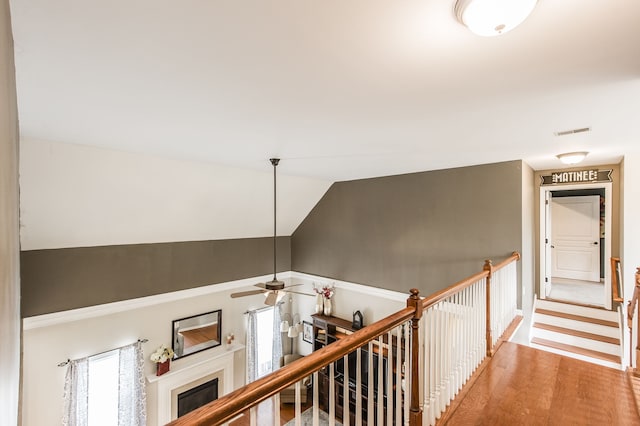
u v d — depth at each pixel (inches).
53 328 164.6
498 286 133.6
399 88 71.8
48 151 122.6
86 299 173.8
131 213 171.8
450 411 86.1
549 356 119.3
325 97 77.4
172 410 200.5
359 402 55.2
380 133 108.9
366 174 206.2
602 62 59.4
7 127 38.2
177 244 210.4
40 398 159.2
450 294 86.9
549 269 215.3
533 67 61.5
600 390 96.6
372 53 56.6
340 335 235.6
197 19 46.5
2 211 34.0
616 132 107.7
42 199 138.2
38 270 159.9
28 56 57.2
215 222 215.9
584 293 216.4
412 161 161.3
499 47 54.1
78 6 43.1
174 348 207.3
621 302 148.9
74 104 81.5
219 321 231.6
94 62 59.9
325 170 188.4
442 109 85.6
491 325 123.6
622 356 150.3
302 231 274.8
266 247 264.8
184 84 70.1
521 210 156.0
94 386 174.2
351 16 45.8
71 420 163.2
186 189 177.6
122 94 75.4
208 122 96.6
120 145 126.0
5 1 34.4
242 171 185.8
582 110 85.7
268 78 67.1
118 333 185.6
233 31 49.8
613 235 177.8
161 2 42.5
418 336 74.0
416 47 54.4
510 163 159.6
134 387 185.2
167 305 206.4
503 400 91.6
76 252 171.0
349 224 235.6
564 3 42.8
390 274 209.9
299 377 44.1
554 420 82.8
